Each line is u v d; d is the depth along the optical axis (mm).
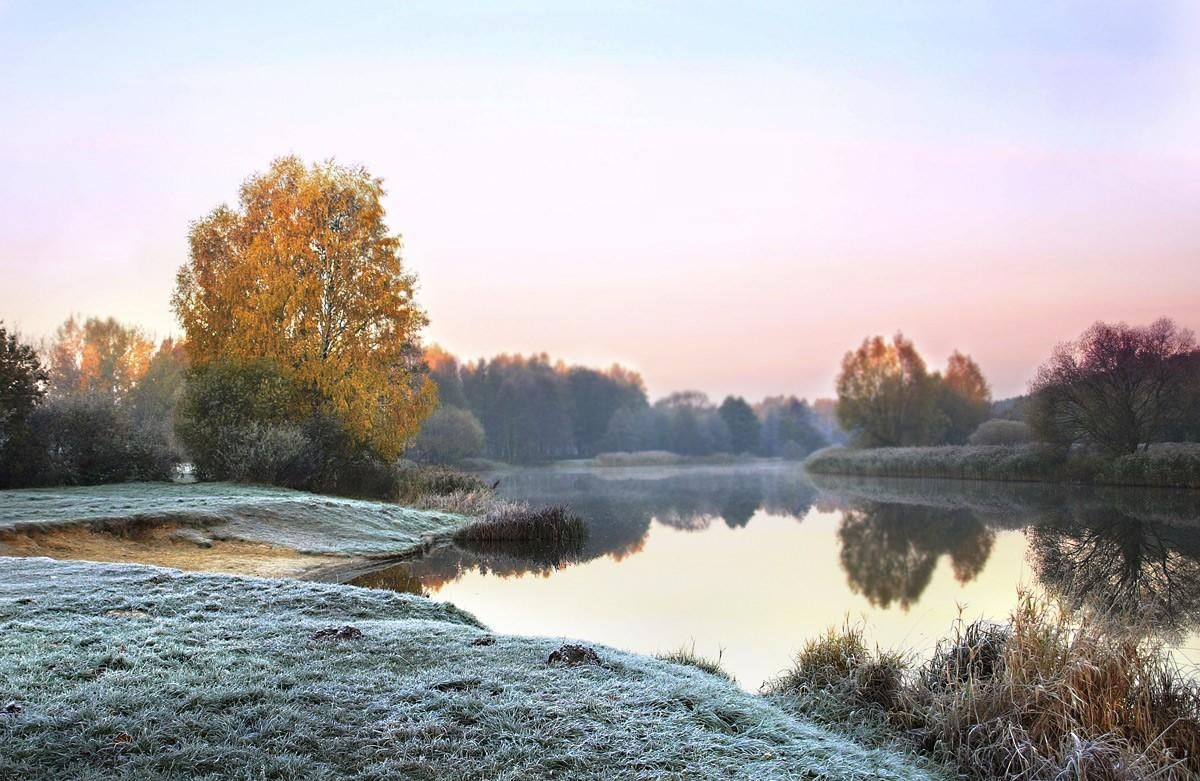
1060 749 5332
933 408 69062
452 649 6320
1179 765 5199
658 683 5781
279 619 7270
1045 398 41062
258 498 19328
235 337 28422
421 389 30547
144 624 6746
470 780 4023
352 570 15570
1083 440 41156
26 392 21641
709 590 13891
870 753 5207
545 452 98375
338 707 4785
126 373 47031
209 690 4910
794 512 29391
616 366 122625
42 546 13266
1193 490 33906
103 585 8453
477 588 14062
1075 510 27422
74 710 4492
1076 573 15094
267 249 28500
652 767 4305
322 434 26734
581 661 6152
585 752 4391
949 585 14234
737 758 4562
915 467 53281
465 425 63188
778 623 11109
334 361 28438
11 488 21344
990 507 29422
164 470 25172
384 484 28188
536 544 20328
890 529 23469
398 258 30438
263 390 26000
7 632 6273
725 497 37469
